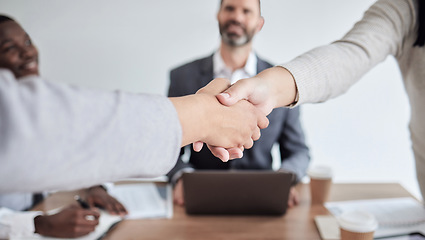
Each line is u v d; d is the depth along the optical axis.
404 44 0.87
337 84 0.77
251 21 1.60
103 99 0.41
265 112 0.71
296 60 0.77
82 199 1.27
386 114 2.73
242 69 1.73
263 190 1.13
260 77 0.71
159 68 2.84
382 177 2.79
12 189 0.36
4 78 0.36
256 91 0.68
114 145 0.40
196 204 1.15
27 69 0.87
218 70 1.72
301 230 1.07
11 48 0.85
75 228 1.01
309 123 2.78
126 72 2.84
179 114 0.51
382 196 1.33
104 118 0.40
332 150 2.80
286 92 0.73
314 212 1.19
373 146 2.77
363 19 0.87
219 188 1.14
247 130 0.66
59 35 2.79
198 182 1.13
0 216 1.12
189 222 1.13
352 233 0.93
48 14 2.75
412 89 0.90
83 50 2.81
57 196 1.32
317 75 0.75
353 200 1.30
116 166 0.41
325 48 0.79
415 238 0.99
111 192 1.37
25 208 1.29
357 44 0.80
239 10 1.58
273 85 0.71
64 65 2.82
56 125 0.36
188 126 0.53
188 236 1.04
